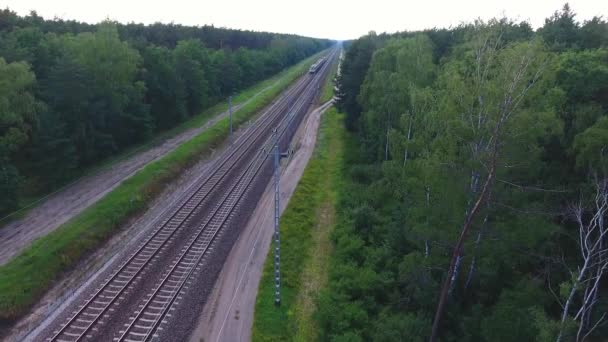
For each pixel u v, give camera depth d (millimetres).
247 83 111438
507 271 26250
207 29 132875
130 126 57188
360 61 68938
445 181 23953
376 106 49125
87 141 47406
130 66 53156
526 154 22047
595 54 30016
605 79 27141
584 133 23125
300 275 32125
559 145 27594
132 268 30500
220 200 43062
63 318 25141
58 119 43031
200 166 54531
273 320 26531
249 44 154250
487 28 25984
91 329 24250
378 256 32594
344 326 26047
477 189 23688
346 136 67812
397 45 48438
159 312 26016
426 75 40438
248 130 72188
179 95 67938
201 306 27172
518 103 21094
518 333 20875
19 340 23750
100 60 50500
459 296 27297
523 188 22719
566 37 43062
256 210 41469
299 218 40188
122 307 26250
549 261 25484
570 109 27688
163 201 43594
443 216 24469
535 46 21344
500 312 21797
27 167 41062
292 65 170000
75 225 34688
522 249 24438
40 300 27422
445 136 25562
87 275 30375
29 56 46750
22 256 30297
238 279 30312
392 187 38719
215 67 93062
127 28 98312
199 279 29688
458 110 24094
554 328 19281
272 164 54625
